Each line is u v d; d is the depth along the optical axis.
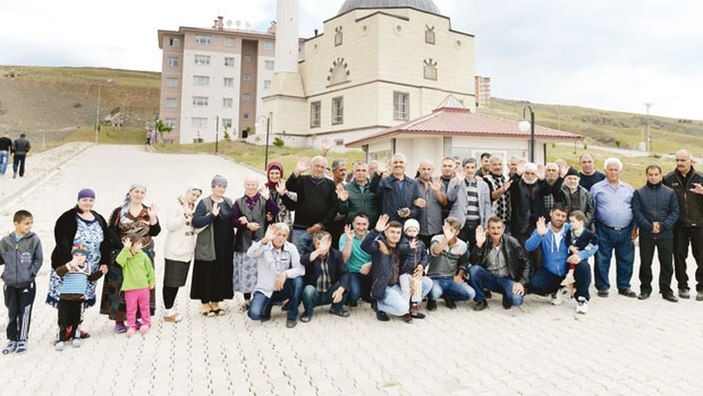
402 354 5.03
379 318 6.26
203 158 34.41
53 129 72.69
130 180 21.44
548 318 6.30
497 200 7.58
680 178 7.19
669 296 7.02
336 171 7.50
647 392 4.07
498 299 7.35
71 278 5.21
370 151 21.62
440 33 35.12
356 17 33.88
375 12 32.06
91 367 4.72
